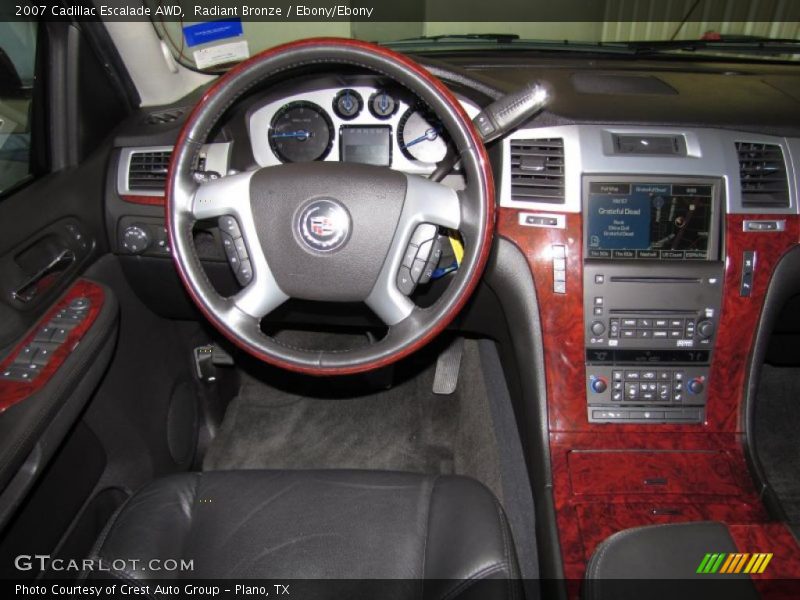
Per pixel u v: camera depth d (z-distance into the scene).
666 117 1.45
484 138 1.16
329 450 2.05
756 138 1.45
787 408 2.14
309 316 1.74
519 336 1.52
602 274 1.45
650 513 1.36
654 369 1.48
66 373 1.21
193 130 1.10
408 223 1.12
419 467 1.98
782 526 1.01
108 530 1.15
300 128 1.61
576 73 1.71
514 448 1.88
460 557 1.04
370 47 1.03
